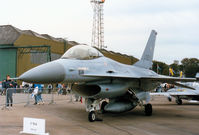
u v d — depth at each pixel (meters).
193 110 11.97
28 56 32.47
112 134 6.01
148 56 12.88
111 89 8.34
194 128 7.06
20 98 11.98
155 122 8.09
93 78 8.19
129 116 9.52
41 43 33.75
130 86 9.36
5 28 34.22
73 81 7.72
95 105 8.12
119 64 9.78
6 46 30.27
